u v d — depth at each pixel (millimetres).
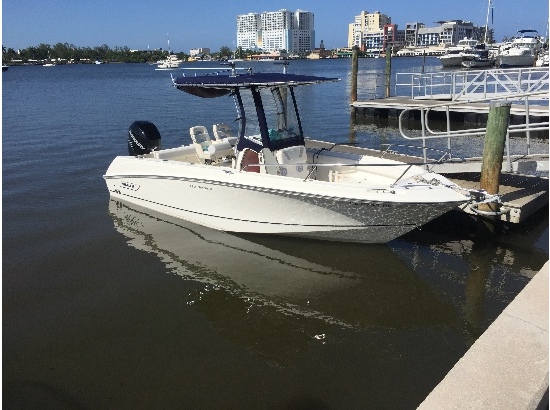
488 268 7289
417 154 15156
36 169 12992
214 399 4641
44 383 4871
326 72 64188
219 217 8328
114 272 7223
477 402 3053
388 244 8141
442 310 6234
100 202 10312
